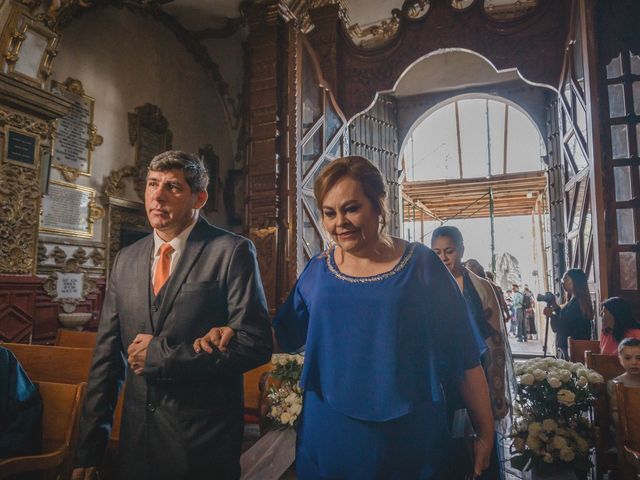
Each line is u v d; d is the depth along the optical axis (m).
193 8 7.84
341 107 7.52
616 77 5.39
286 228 6.56
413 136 14.79
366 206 1.27
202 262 1.67
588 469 2.95
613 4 5.53
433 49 7.00
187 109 8.39
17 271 5.27
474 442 1.37
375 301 1.25
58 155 6.07
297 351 1.53
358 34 9.80
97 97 6.67
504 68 6.64
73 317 6.00
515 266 22.58
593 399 3.06
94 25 6.65
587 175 5.63
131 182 7.23
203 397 1.58
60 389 2.38
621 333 3.83
